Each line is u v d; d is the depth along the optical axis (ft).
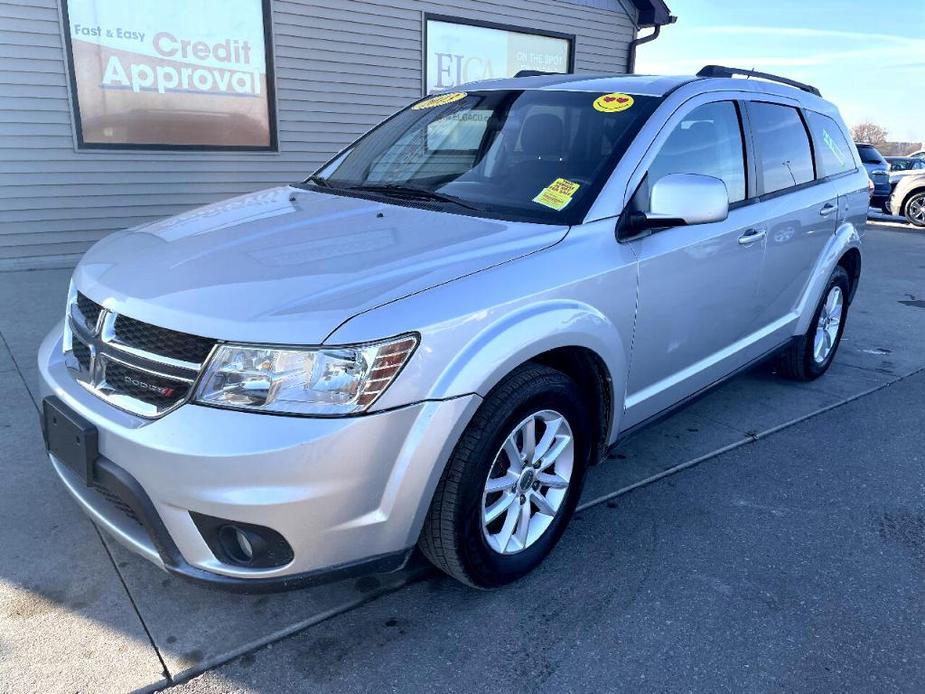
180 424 6.45
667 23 37.50
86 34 22.95
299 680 7.00
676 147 10.22
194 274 7.44
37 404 12.84
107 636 7.45
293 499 6.37
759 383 15.92
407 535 7.14
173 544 6.81
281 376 6.40
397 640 7.58
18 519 9.39
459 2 30.96
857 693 7.09
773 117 12.83
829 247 14.66
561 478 8.82
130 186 24.90
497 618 7.97
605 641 7.67
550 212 9.01
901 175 54.85
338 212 9.29
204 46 25.12
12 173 22.86
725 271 11.00
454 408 6.97
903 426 13.71
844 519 10.29
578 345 8.26
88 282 8.09
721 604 8.32
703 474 11.50
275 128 27.25
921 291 26.53
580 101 10.68
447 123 11.55
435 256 7.64
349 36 28.19
